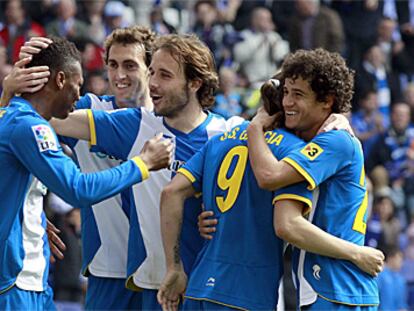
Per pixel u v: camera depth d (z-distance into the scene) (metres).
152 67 14.86
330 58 13.53
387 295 29.08
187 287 14.00
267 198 13.55
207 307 13.61
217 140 14.20
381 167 33.59
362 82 36.91
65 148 25.67
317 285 13.25
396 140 35.72
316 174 13.05
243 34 34.59
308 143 13.34
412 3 40.56
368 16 38.59
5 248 13.69
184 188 14.18
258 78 34.12
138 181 13.59
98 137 15.16
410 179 34.66
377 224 30.92
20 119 13.36
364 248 13.23
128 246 15.54
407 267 31.38
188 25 37.50
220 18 35.81
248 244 13.54
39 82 13.56
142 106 16.39
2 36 33.81
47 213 26.50
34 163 13.25
